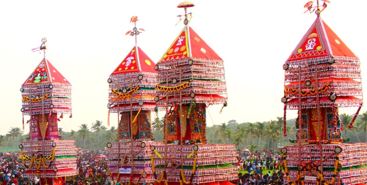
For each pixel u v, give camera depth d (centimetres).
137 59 5803
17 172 8244
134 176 5650
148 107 5666
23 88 6506
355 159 3772
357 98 3816
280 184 5900
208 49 4688
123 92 5722
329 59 3684
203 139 4591
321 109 3831
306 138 3872
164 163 4497
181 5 4809
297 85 3841
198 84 4456
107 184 6750
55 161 6272
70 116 6569
